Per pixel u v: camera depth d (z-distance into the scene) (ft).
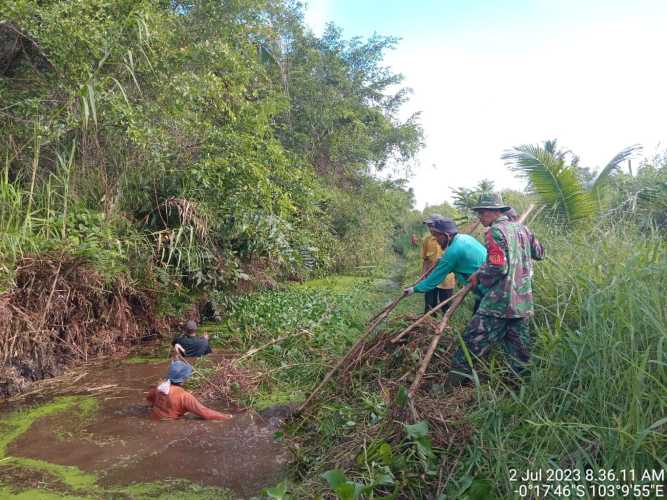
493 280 12.96
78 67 19.94
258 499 11.18
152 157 23.90
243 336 23.95
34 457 13.19
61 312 20.52
